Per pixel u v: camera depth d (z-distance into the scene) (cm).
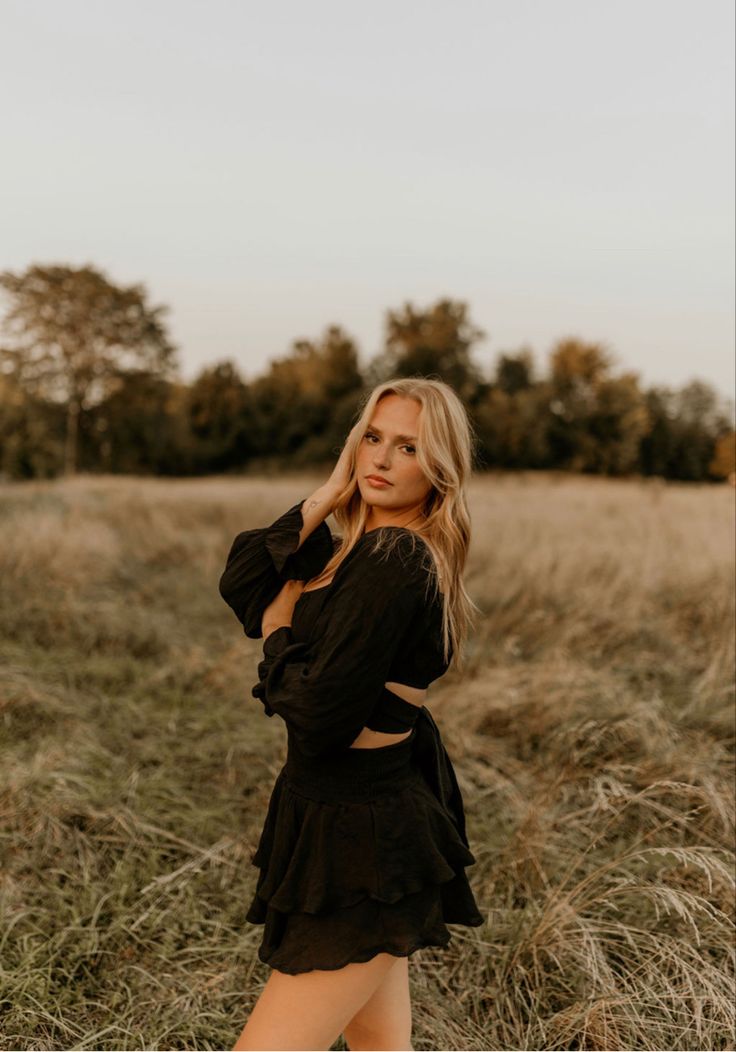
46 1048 190
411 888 129
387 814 131
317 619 136
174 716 389
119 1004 206
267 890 135
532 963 216
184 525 1144
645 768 298
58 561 664
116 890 248
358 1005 129
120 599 615
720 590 514
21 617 532
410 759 142
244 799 320
